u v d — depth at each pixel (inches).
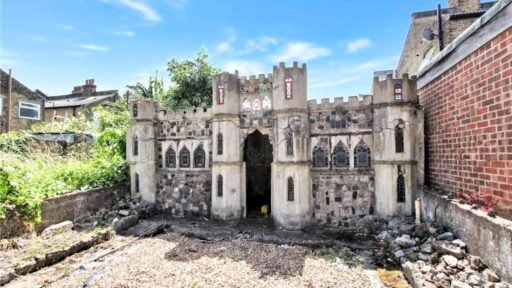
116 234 574.2
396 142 569.0
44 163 738.2
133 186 746.8
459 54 425.1
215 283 379.2
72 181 664.4
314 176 632.4
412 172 562.6
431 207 486.6
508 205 316.5
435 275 340.8
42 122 1219.2
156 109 767.1
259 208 788.6
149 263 442.9
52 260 433.7
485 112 359.3
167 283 378.3
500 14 323.3
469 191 404.2
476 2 697.6
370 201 599.5
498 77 330.3
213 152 689.0
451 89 456.1
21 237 489.7
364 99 608.4
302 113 620.7
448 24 634.8
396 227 529.7
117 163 775.1
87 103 1456.7
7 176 509.0
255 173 913.5
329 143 630.5
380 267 429.4
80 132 968.3
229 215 672.4
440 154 505.7
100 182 705.6
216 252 490.6
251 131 676.7
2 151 769.6
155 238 570.9
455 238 395.9
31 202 507.5
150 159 749.3
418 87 623.2
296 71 621.3
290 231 601.0
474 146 388.2
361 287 367.6
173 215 735.7
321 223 625.6
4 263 397.7
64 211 581.6
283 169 617.9
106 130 903.7
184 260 456.4
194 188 725.9
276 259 458.3
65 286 368.5
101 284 374.0
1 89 1083.9
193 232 604.1
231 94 676.7
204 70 1010.7
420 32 839.7
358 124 612.1
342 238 564.4
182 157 743.7
